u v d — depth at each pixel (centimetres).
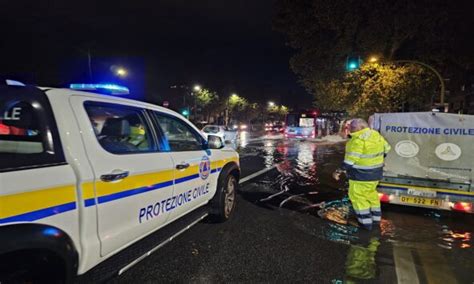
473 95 3509
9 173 184
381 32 1518
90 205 232
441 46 1576
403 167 551
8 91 213
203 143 436
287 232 467
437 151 534
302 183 839
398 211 582
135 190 280
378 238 448
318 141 2722
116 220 259
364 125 482
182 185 364
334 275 341
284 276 337
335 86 1864
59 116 228
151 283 318
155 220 314
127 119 305
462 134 523
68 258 212
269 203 630
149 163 303
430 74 1623
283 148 1988
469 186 519
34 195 192
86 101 259
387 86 1606
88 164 234
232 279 329
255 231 469
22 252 189
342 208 598
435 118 538
